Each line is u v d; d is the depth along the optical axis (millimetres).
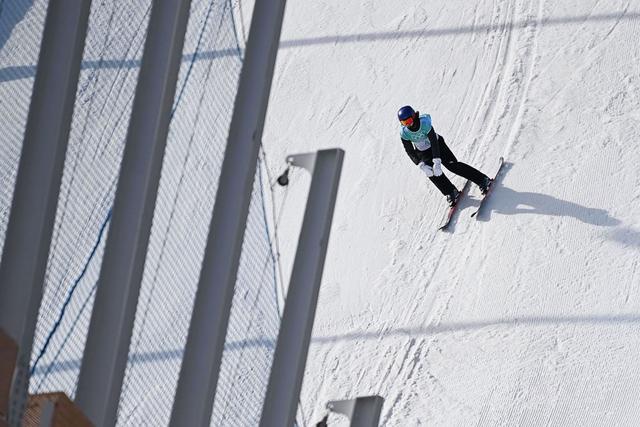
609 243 37469
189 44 34125
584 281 36469
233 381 22219
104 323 16094
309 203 18000
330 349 36281
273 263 23859
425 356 35438
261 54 18406
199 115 28391
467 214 39656
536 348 34781
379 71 46750
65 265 20609
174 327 22156
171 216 24094
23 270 14891
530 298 36312
